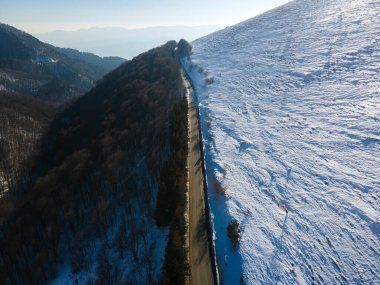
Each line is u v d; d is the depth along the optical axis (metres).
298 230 29.52
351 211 29.27
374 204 29.02
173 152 45.06
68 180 54.72
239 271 27.58
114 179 51.38
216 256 30.09
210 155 46.41
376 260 24.55
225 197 36.62
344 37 70.94
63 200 50.38
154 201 42.44
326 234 28.09
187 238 33.34
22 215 50.22
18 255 43.72
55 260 41.81
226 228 32.53
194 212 37.03
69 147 72.38
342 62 59.84
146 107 72.06
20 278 41.09
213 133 52.41
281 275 26.06
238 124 53.28
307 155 39.34
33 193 55.41
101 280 35.34
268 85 64.62
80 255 40.62
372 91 46.81
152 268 32.28
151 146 56.91
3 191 62.81
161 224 36.66
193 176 43.34
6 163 71.19
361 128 39.78
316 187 33.75
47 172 60.50
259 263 27.61
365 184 31.55
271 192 35.38
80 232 44.56
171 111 63.44
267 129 48.84
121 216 44.38
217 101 65.56
